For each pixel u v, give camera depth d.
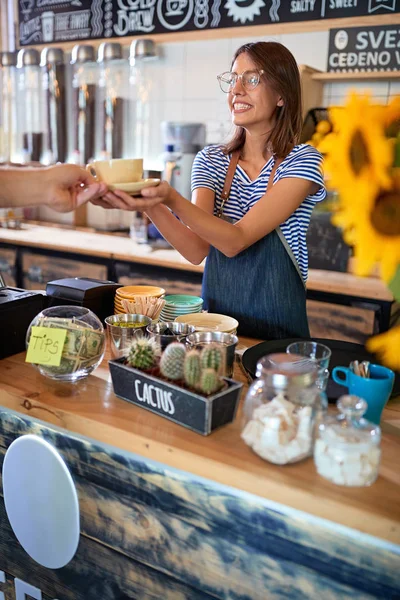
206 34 3.54
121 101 4.00
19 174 1.29
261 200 1.77
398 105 0.92
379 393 1.14
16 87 4.38
